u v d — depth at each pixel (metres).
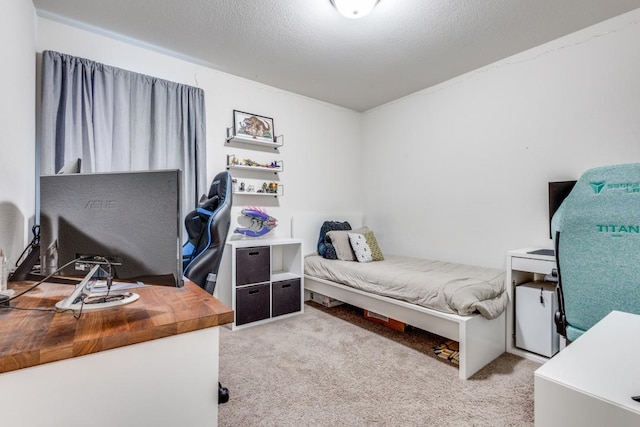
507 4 2.06
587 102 2.33
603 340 0.84
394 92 3.59
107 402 0.74
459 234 3.14
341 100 3.86
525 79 2.66
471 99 3.05
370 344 2.37
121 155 2.42
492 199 2.89
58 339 0.70
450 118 3.23
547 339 2.12
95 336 0.72
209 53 2.72
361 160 4.26
